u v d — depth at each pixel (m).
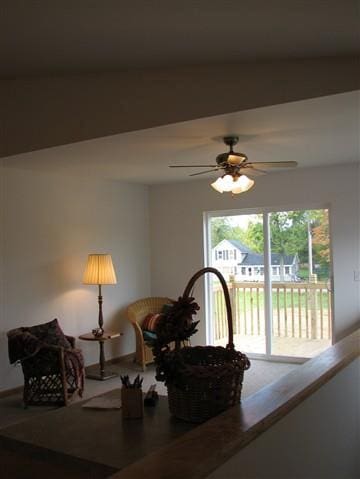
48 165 5.05
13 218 5.14
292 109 3.31
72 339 5.10
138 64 3.56
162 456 1.19
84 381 5.38
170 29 2.86
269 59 3.21
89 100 3.95
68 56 3.48
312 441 2.00
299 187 5.97
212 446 1.25
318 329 5.97
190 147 4.36
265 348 6.30
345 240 5.69
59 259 5.68
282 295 6.20
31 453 1.57
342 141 4.31
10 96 4.39
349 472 2.57
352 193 5.64
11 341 4.52
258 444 1.47
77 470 1.47
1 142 4.49
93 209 6.19
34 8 2.69
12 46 3.30
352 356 2.49
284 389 1.80
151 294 7.05
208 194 6.61
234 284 6.54
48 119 4.18
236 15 2.61
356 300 5.64
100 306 5.71
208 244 6.72
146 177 6.21
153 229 7.04
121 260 6.61
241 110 3.33
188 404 1.71
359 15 2.54
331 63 3.07
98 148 4.28
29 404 4.60
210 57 3.28
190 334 1.69
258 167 5.63
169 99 3.59
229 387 1.70
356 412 2.73
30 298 5.30
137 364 6.32
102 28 2.92
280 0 2.41
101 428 1.70
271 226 6.28
